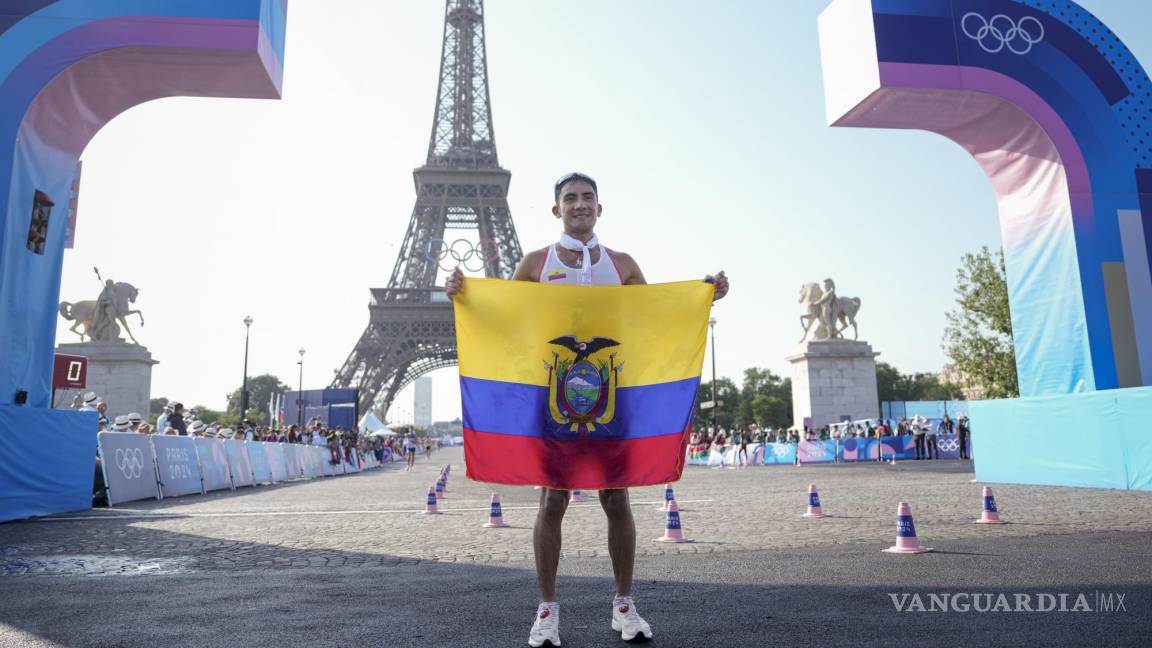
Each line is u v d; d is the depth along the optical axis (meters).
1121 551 7.74
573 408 4.95
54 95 14.10
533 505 16.84
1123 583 6.02
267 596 6.23
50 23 13.59
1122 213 16.91
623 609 4.68
